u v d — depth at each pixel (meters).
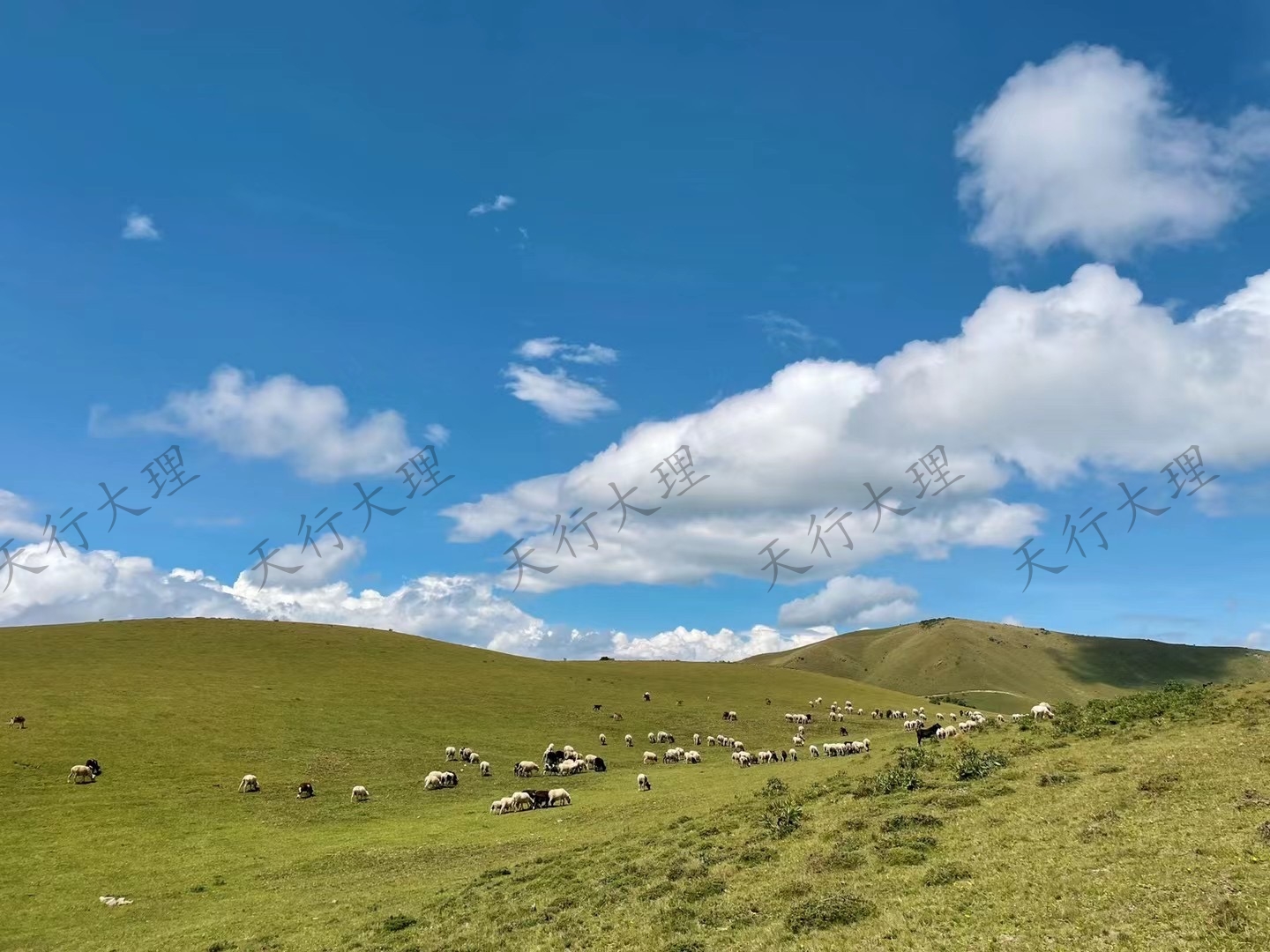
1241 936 10.46
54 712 67.12
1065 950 11.32
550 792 47.66
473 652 138.50
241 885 31.95
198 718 70.75
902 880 16.06
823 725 96.12
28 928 27.28
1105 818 17.03
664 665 156.50
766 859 20.41
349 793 53.03
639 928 17.02
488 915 21.27
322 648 121.31
